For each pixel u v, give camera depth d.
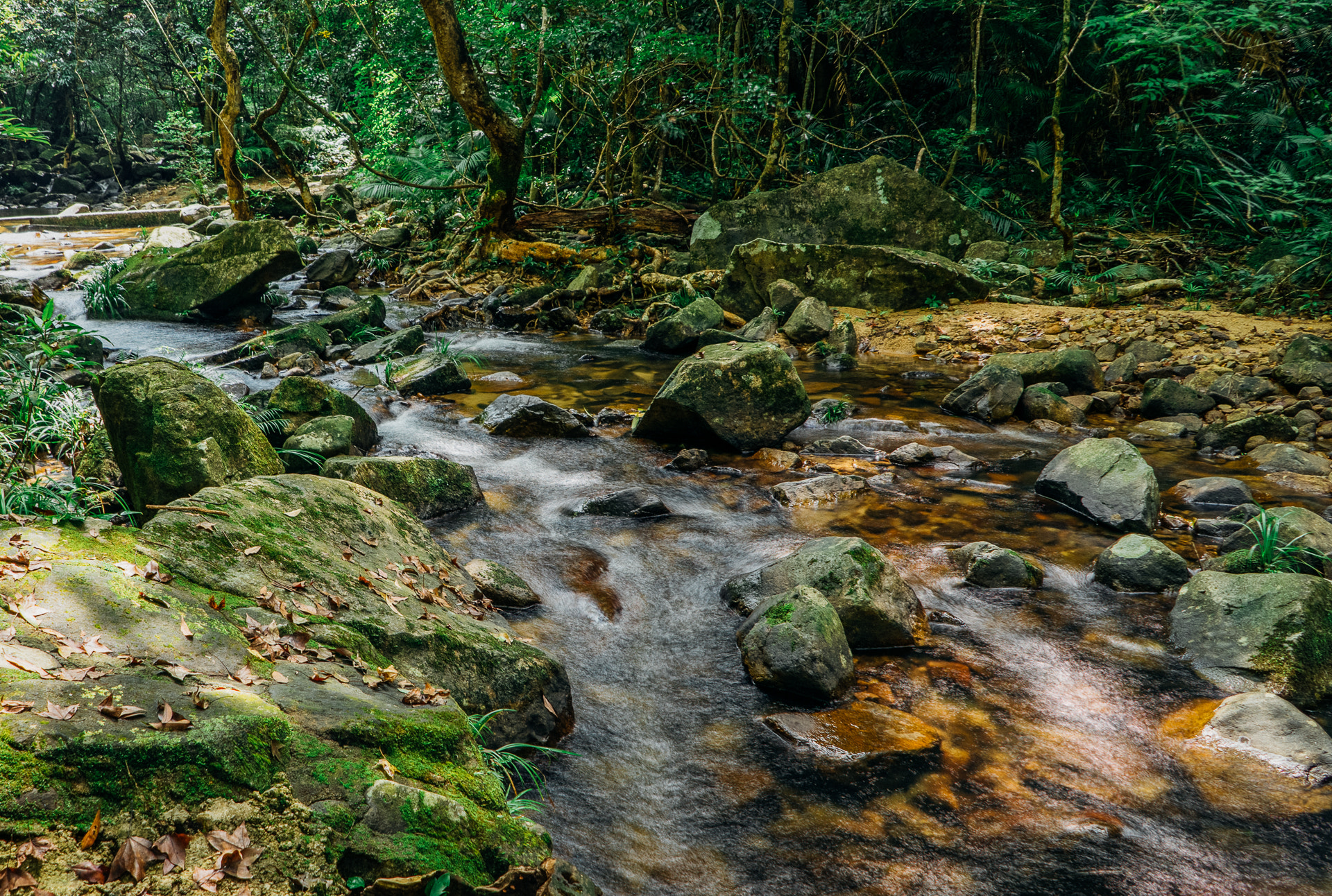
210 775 2.03
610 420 7.20
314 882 2.00
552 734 3.32
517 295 11.71
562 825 2.90
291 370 8.35
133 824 1.92
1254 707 3.38
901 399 8.13
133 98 31.48
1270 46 12.31
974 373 8.82
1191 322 9.12
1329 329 8.66
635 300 11.73
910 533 5.18
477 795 2.44
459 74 11.48
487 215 12.96
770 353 6.56
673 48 12.88
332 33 19.28
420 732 2.50
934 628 4.19
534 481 5.86
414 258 14.36
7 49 13.50
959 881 2.69
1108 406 7.73
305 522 3.58
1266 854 2.81
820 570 4.14
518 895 2.24
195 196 25.05
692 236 12.43
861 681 3.75
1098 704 3.61
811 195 12.27
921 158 13.91
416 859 2.12
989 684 3.73
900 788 3.10
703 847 2.83
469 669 3.19
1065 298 10.91
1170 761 3.26
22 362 5.61
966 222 12.34
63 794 1.89
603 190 14.45
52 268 13.99
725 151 15.41
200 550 3.07
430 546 4.13
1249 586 3.97
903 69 15.77
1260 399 7.41
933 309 10.86
